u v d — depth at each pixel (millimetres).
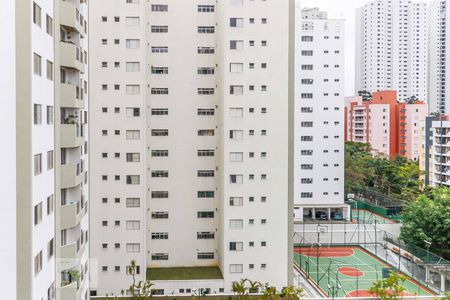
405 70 150125
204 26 54094
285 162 51094
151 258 54219
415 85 148625
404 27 149750
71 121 29047
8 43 21500
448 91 134750
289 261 51531
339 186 83438
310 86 82375
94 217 49531
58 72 26641
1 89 21531
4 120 21562
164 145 53875
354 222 79562
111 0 49250
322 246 72312
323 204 83062
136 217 49875
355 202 91812
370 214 85500
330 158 83250
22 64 21641
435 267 53938
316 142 82938
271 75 50625
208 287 50406
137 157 49906
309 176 83125
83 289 33031
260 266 51094
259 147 50812
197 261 54719
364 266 62250
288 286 48438
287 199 51219
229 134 50500
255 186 50875
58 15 26625
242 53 50281
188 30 53875
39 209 23359
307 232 72750
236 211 50781
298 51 82000
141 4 49500
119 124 49688
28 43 21656
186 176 54156
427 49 147875
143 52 49688
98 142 49500
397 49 149750
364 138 128625
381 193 96938
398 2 149125
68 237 30328
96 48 49312
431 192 80875
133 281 47969
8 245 21703
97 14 49250
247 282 50719
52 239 25766
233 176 50688
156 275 51438
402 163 107188
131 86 49781
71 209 28031
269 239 51125
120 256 49812
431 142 98375
